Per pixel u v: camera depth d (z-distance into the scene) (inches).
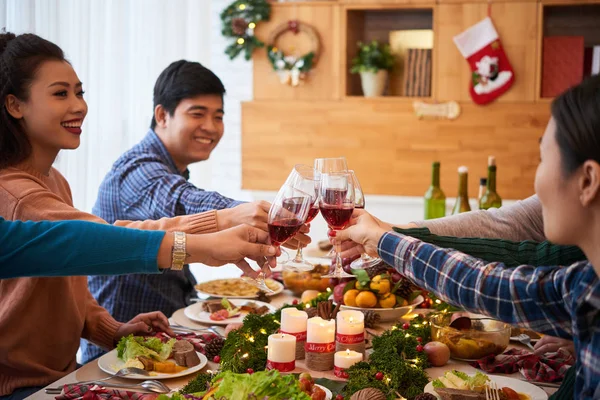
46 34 130.6
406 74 173.6
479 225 71.5
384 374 56.1
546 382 59.7
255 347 62.5
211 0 179.6
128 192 91.7
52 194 64.5
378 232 55.7
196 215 70.2
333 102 176.7
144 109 159.0
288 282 92.2
